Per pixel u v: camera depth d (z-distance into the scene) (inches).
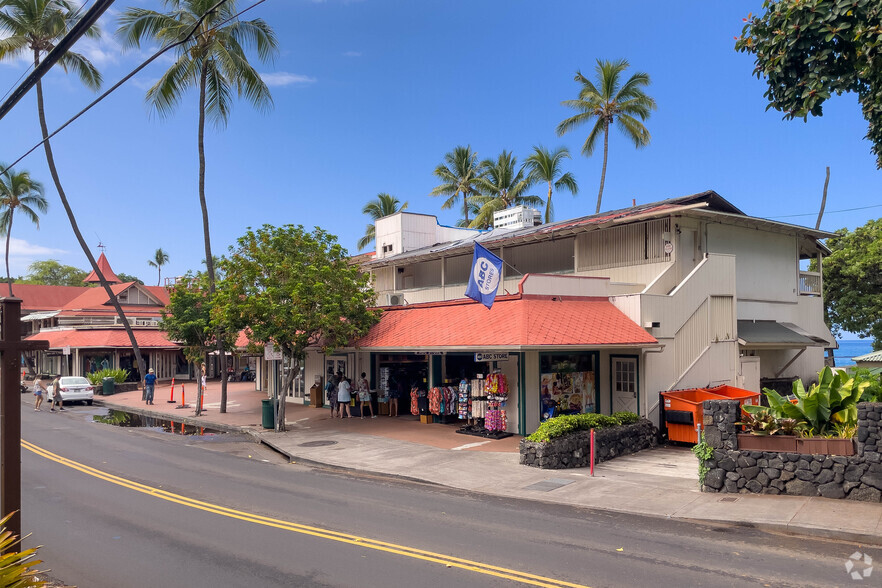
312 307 780.0
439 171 1958.7
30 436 807.1
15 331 241.9
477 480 519.2
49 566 312.2
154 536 361.4
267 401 836.0
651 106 1512.1
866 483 405.7
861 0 380.8
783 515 382.9
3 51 1177.4
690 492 459.5
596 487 484.4
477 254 682.2
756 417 466.6
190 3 1045.8
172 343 1704.0
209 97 1127.6
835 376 475.5
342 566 307.7
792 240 966.4
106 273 2311.8
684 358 749.3
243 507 433.1
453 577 291.0
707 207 821.9
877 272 1164.5
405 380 928.9
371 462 601.9
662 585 277.4
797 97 425.4
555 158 1696.6
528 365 703.1
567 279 728.3
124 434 836.0
